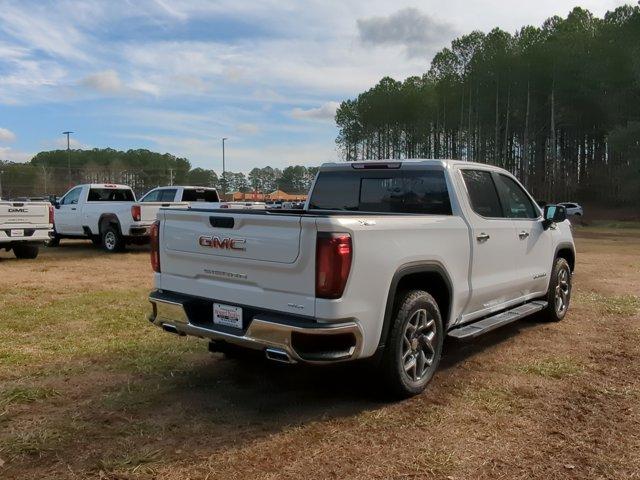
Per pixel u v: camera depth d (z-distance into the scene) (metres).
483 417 4.00
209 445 3.49
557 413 4.09
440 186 5.02
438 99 64.25
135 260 13.12
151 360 5.14
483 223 5.15
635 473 3.24
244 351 4.41
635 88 46.03
